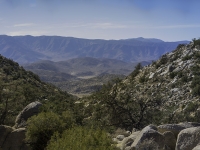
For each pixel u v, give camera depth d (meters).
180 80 38.78
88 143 9.23
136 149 9.55
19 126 16.23
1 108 21.83
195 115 24.89
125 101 24.11
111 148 8.94
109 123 23.27
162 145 9.41
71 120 14.49
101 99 24.02
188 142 9.17
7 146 13.74
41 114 13.76
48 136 13.04
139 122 23.31
